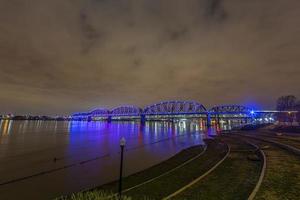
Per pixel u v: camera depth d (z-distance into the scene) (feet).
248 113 562.25
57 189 69.15
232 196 40.34
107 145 202.39
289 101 422.00
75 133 388.37
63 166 107.76
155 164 100.89
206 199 39.70
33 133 382.42
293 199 36.06
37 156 141.38
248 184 46.09
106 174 87.45
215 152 107.65
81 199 40.55
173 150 153.79
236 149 104.17
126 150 163.84
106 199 38.91
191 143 191.72
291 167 56.80
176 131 436.35
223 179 51.44
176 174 65.05
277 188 41.19
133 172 88.63
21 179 82.28
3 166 109.70
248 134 197.36
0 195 64.44
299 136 149.28
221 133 263.29
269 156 73.61
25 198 61.77
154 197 44.65
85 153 151.74
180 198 40.50
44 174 90.53
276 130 215.31
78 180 79.51
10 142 232.73
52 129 527.40
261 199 36.37
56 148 182.91
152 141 230.07
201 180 51.72
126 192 49.19
